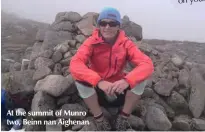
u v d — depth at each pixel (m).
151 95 1.76
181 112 1.78
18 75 1.74
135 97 1.45
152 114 1.62
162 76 1.86
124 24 2.25
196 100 1.77
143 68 1.42
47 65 1.79
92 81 1.38
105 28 1.46
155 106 1.70
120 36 1.52
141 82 1.43
